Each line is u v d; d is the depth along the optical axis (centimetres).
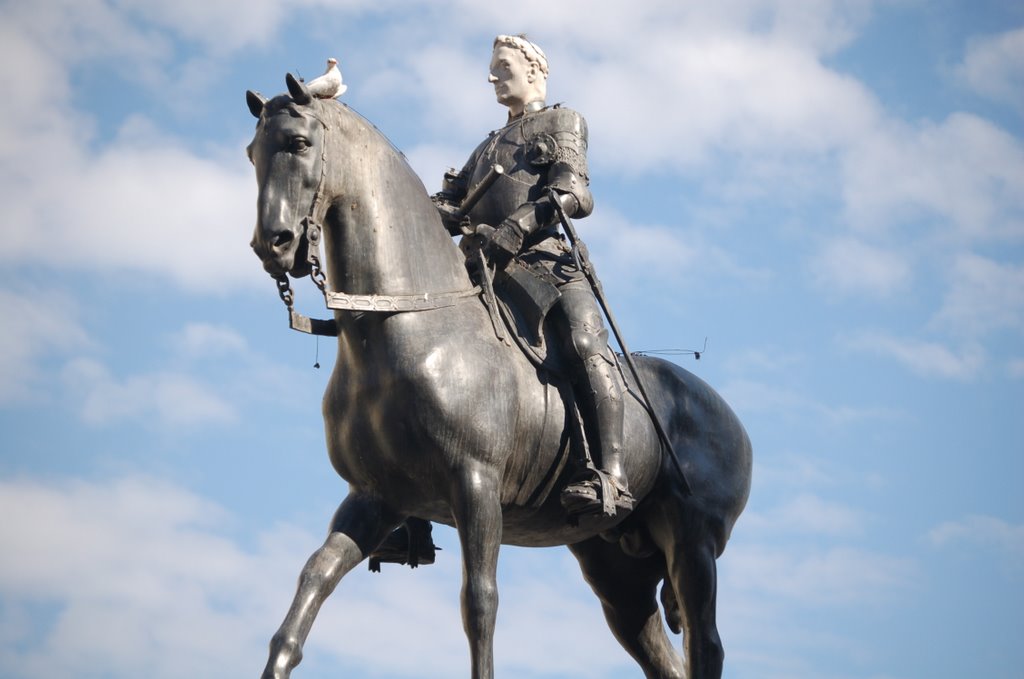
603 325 1070
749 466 1166
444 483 977
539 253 1088
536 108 1152
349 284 984
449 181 1150
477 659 947
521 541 1083
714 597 1109
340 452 1002
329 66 1011
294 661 945
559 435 1030
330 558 985
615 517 1052
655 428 1106
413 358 976
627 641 1178
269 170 953
